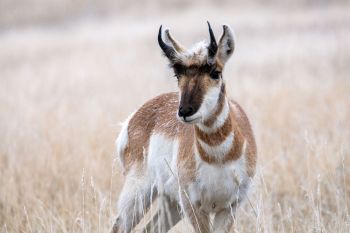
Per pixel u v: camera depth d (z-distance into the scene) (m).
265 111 43.84
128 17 135.38
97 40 111.75
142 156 28.28
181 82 23.72
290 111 44.38
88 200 30.98
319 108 44.69
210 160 24.39
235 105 26.84
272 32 98.81
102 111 48.56
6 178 35.75
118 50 97.19
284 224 29.28
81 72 78.06
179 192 25.05
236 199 25.25
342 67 68.38
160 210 27.86
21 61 98.44
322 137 36.62
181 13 129.62
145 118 28.84
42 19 146.50
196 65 23.50
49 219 29.45
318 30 96.38
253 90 52.84
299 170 34.53
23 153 38.97
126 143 29.34
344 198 30.75
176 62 23.83
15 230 30.27
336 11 112.94
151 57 89.81
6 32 139.00
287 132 39.88
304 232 26.67
